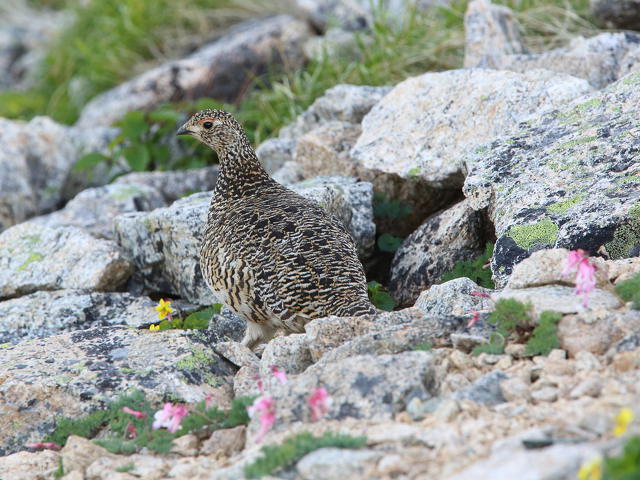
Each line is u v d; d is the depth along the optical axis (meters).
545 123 11.56
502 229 9.97
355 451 6.14
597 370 6.85
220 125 10.96
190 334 9.53
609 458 5.16
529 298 7.77
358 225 12.61
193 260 12.38
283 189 10.98
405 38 17.72
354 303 8.97
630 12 15.74
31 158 17.92
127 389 8.51
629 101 11.27
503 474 5.31
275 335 10.32
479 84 13.08
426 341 7.91
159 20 24.25
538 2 17.91
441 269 11.77
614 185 9.89
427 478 5.70
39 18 31.23
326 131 14.57
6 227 17.20
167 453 7.27
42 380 8.68
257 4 23.62
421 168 12.54
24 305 12.12
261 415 6.80
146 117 17.94
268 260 9.44
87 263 12.73
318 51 19.09
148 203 15.38
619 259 9.00
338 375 7.20
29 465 7.62
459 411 6.62
